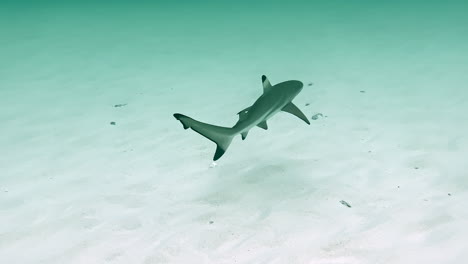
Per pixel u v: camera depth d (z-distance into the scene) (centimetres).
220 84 1176
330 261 451
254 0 3553
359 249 465
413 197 559
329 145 741
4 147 823
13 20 2517
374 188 592
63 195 639
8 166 744
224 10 2872
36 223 571
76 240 530
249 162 700
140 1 3866
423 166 640
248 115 473
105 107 1029
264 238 504
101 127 903
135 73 1323
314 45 1597
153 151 773
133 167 716
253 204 579
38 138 860
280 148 743
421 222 500
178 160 730
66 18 2592
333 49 1509
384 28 1836
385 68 1216
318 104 955
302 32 1872
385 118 847
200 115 945
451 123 792
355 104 938
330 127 819
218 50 1597
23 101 1094
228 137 453
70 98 1107
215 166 697
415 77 1109
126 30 2109
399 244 466
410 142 728
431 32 1662
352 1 3067
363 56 1377
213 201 595
